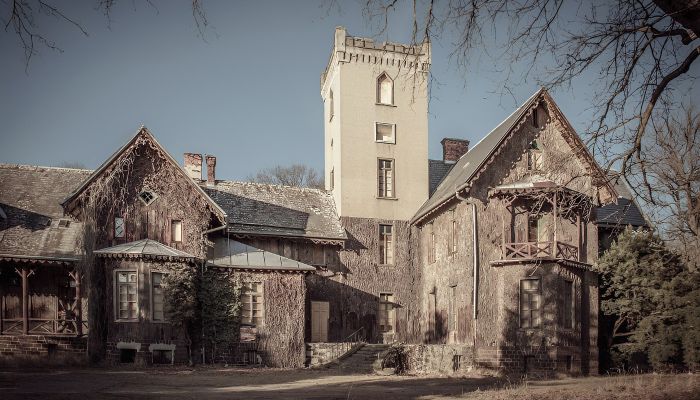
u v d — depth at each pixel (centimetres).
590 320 2841
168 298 2658
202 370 2450
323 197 3616
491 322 2778
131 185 2811
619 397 1502
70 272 2667
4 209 2848
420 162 3597
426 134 3634
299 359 2894
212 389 1831
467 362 2733
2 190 2961
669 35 848
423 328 3347
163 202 2853
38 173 3139
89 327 2573
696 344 2497
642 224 3203
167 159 2853
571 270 2767
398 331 3362
